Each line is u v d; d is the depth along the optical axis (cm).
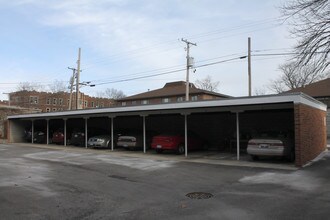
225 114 2230
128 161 1578
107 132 2527
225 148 2188
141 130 2398
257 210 728
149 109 1902
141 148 2244
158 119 2564
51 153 1998
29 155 1888
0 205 777
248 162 1509
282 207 748
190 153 1973
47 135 2850
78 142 2602
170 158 1706
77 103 3800
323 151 1883
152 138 2189
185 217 684
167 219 672
